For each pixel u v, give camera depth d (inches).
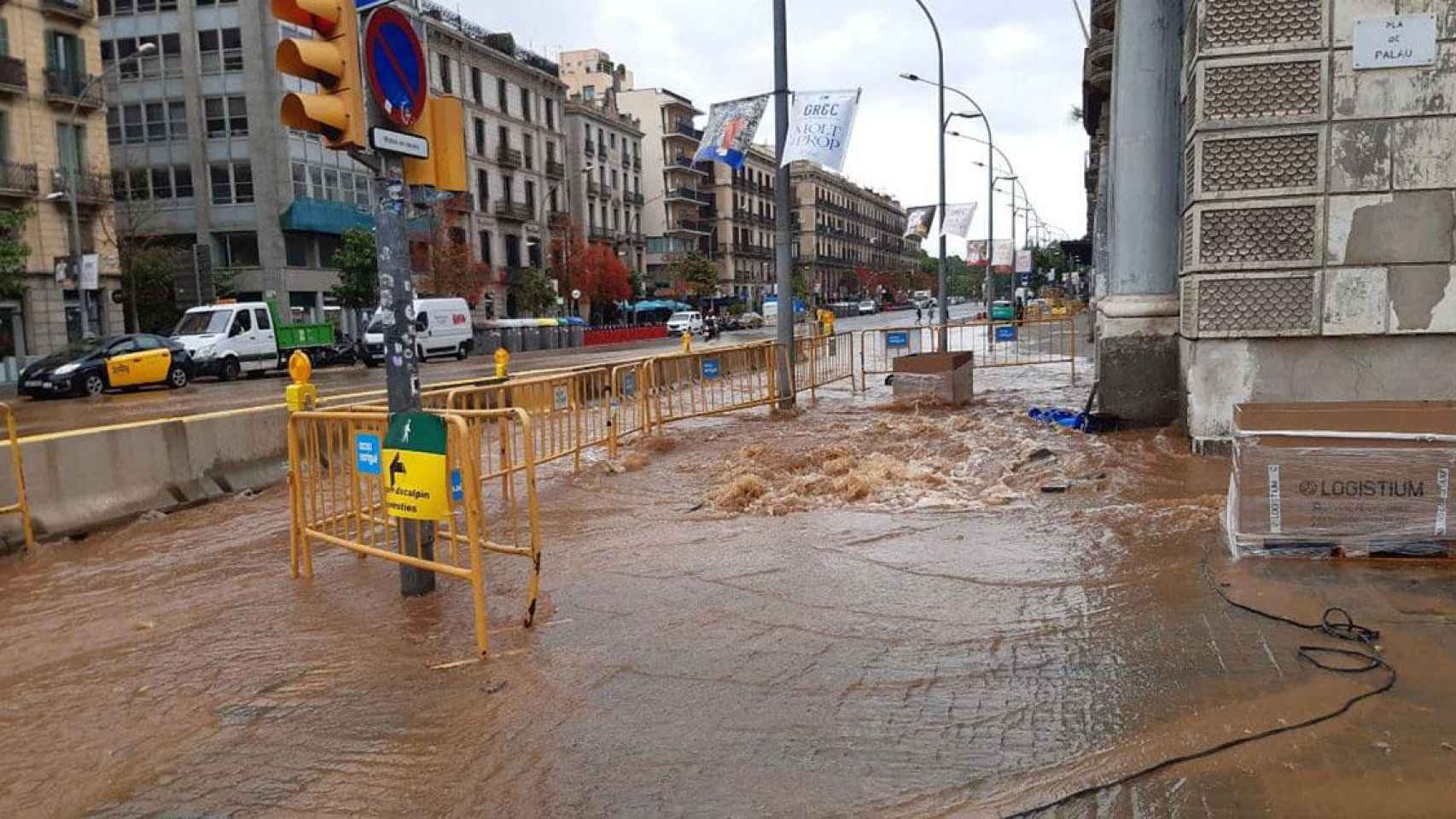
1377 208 342.0
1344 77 340.5
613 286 2837.1
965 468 369.7
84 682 192.1
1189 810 129.0
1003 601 214.7
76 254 1314.0
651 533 294.2
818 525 293.1
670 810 134.4
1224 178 354.9
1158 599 209.3
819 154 576.1
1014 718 157.5
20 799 146.1
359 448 240.5
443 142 235.6
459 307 1651.1
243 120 1884.8
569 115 2984.7
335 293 1877.5
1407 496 225.0
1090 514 286.2
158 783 148.9
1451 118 334.3
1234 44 348.5
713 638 199.5
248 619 226.2
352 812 138.1
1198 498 296.7
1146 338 438.6
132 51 1898.4
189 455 382.0
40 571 287.9
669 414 531.8
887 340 870.4
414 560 214.2
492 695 174.6
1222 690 163.2
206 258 1573.6
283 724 167.0
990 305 1856.5
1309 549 230.4
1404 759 138.3
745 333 2630.4
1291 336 354.3
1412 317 342.6
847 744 151.3
